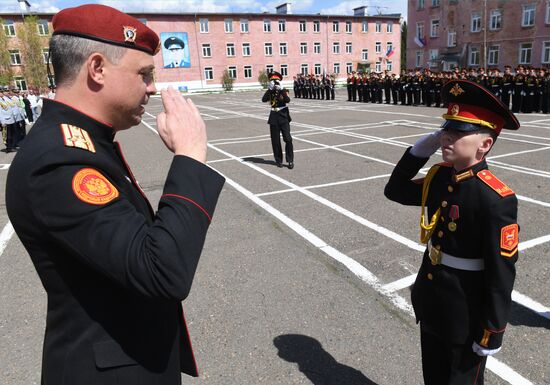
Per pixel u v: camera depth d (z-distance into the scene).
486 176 1.77
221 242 4.68
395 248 4.35
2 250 4.70
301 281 3.76
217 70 46.84
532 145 9.53
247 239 4.74
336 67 51.28
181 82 45.66
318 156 9.20
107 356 1.16
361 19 51.16
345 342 2.93
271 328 3.11
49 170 1.05
